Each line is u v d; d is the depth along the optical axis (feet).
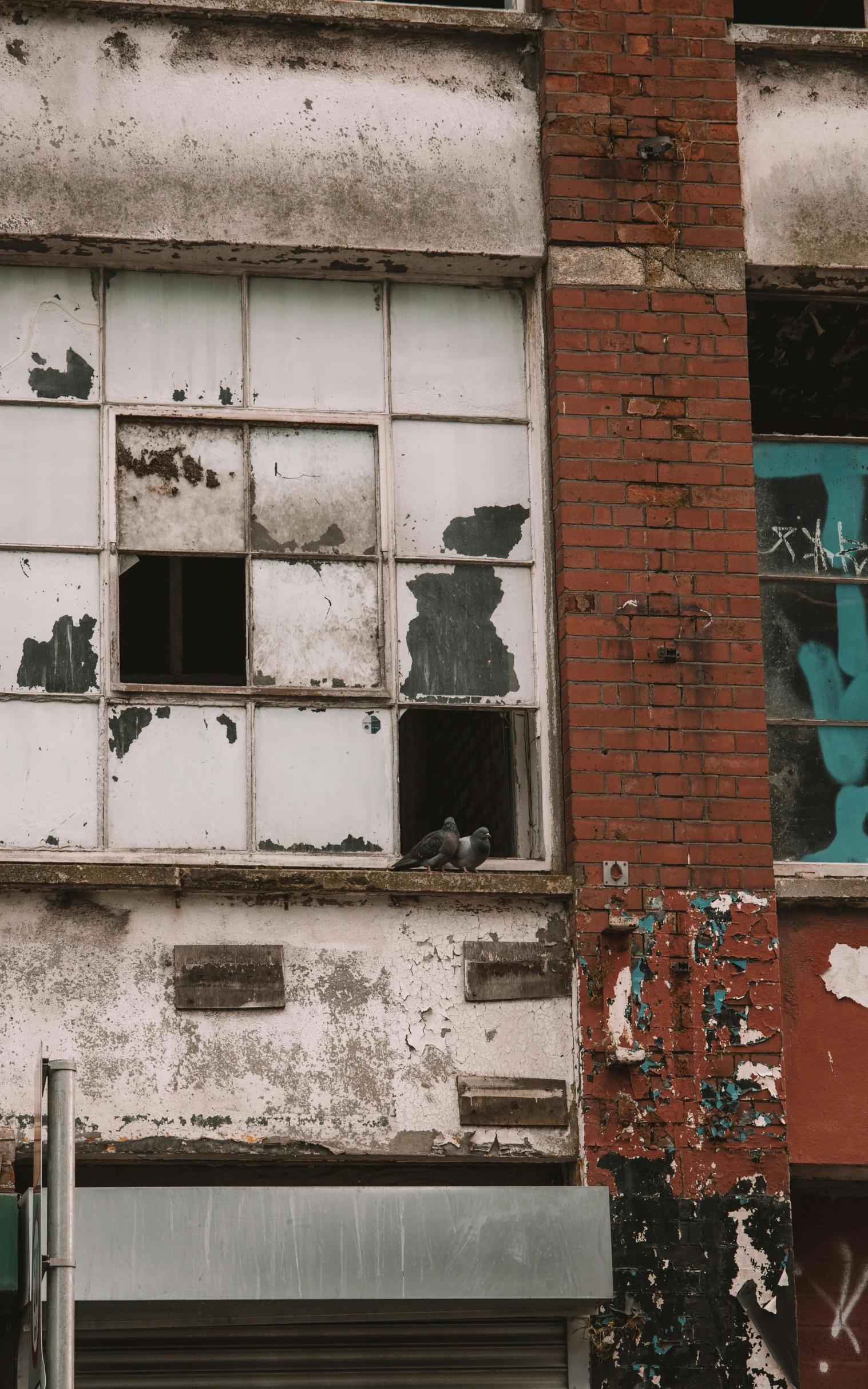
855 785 36.29
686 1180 32.17
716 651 34.86
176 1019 31.81
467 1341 31.07
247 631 34.63
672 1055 32.73
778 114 38.11
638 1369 31.24
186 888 32.32
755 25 39.45
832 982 34.04
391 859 33.88
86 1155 30.86
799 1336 34.78
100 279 35.68
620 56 37.37
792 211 37.60
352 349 36.24
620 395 35.78
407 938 32.89
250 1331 30.30
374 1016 32.40
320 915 32.78
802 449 37.91
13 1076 30.94
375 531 35.53
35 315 35.27
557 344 35.81
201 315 35.88
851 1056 33.65
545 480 35.99
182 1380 30.14
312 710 34.47
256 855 33.40
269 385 35.78
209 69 36.11
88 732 33.53
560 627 34.83
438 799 41.50
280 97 36.24
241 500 35.19
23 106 35.32
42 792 33.09
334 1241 29.48
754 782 34.32
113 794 33.35
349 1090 31.99
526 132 37.06
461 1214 30.04
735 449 35.88
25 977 31.53
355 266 36.22
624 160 36.86
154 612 35.22
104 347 35.37
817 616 37.11
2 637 33.63
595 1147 32.09
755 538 35.50
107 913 32.12
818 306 40.47
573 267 36.22
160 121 35.73
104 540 34.37
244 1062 31.78
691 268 36.63
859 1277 35.22
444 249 36.04
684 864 33.71
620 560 34.96
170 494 34.99
